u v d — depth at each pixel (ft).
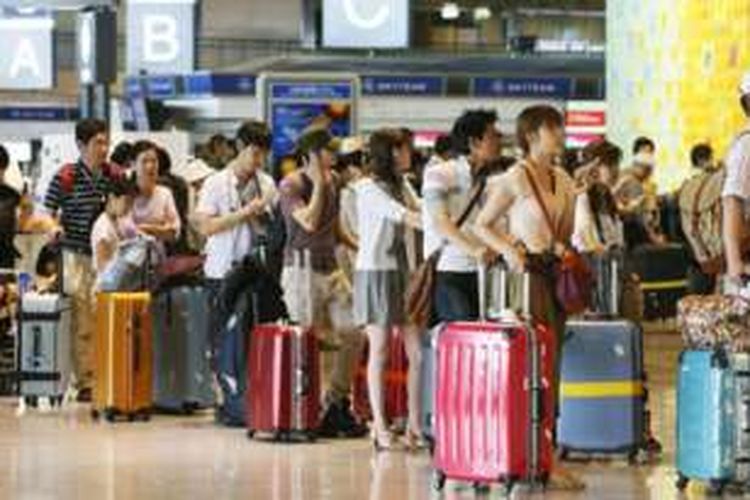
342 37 92.58
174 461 42.88
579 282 37.29
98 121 56.54
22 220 62.69
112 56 79.97
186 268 52.95
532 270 37.22
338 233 48.37
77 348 57.00
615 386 41.65
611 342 41.65
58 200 56.65
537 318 37.29
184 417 52.90
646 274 64.18
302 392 46.78
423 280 42.32
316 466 42.01
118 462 42.68
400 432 47.65
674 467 41.45
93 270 54.95
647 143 68.03
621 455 42.98
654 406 55.21
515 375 36.37
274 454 44.29
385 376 46.19
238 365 49.73
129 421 51.72
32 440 47.09
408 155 44.50
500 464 36.45
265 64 157.79
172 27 103.45
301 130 86.48
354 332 48.32
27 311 55.42
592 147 49.24
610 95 88.53
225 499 36.94
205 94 136.05
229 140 68.03
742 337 37.24
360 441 47.19
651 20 83.66
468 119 41.22
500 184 37.45
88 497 37.17
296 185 48.19
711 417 37.14
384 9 92.53
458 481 38.73
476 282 41.73
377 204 43.83
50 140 70.49
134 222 53.52
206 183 50.03
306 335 46.93
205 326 52.90
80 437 47.80
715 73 78.79
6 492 37.83
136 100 138.21
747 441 37.17
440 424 37.52
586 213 46.26
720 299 37.32
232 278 49.24
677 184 81.20
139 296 52.03
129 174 54.75
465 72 143.64
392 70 148.97
